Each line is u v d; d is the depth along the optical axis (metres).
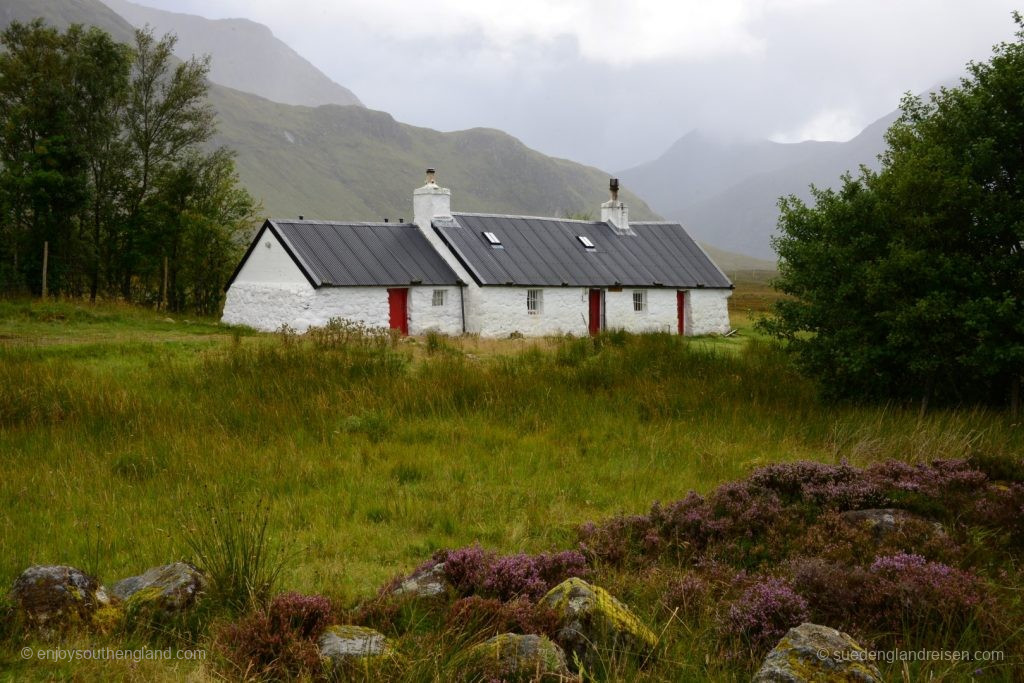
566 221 36.91
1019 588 6.66
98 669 5.36
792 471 9.19
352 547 8.06
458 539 8.32
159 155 40.97
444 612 6.17
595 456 11.45
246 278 31.23
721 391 15.15
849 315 15.16
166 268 38.19
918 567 6.68
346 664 5.34
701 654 5.77
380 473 10.45
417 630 5.99
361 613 6.20
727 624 6.04
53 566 6.23
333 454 11.27
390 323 30.36
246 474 10.38
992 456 10.03
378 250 31.14
